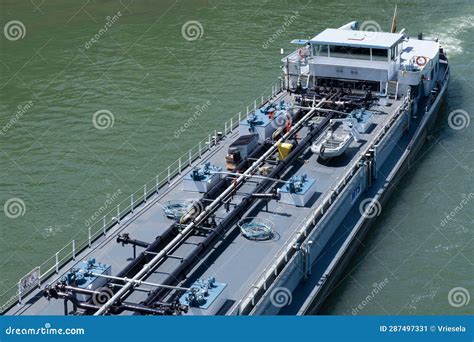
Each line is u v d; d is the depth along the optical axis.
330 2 105.19
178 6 104.00
